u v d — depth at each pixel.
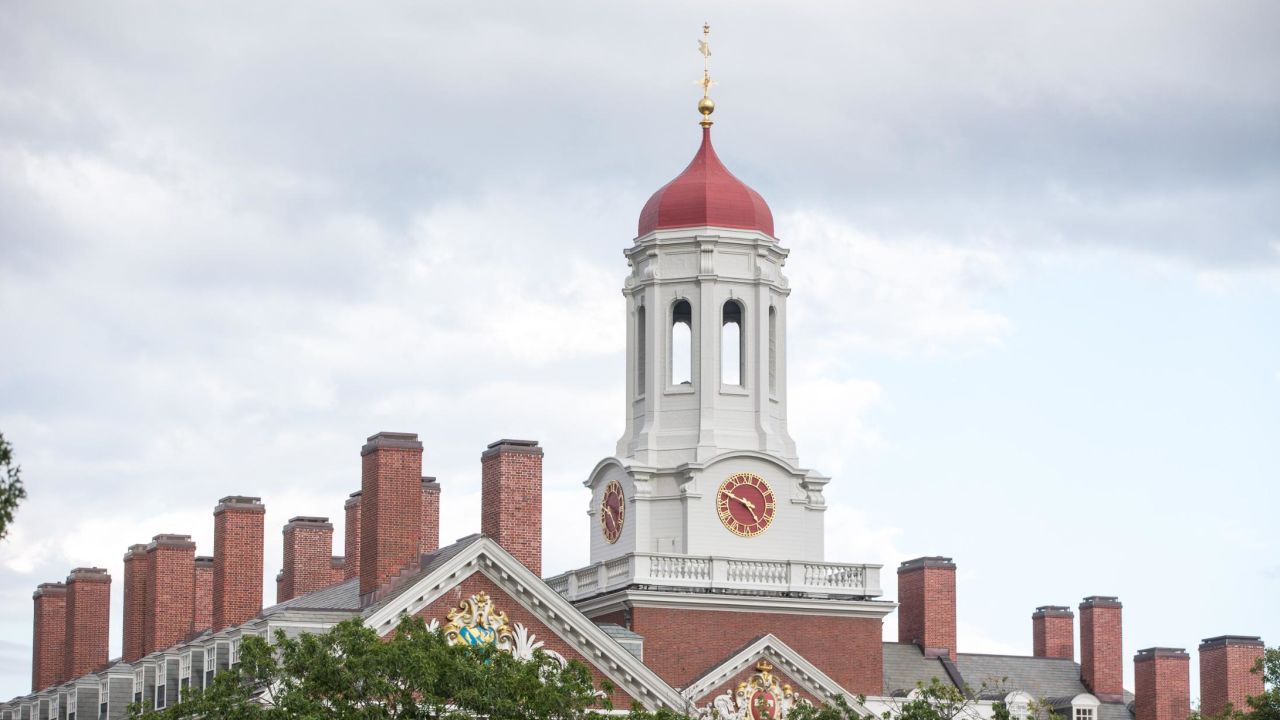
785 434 134.62
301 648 92.31
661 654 125.06
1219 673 155.62
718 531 130.50
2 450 76.62
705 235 134.12
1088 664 155.12
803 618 127.69
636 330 135.75
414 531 114.75
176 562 140.38
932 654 150.25
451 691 92.44
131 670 135.38
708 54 139.12
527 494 120.38
